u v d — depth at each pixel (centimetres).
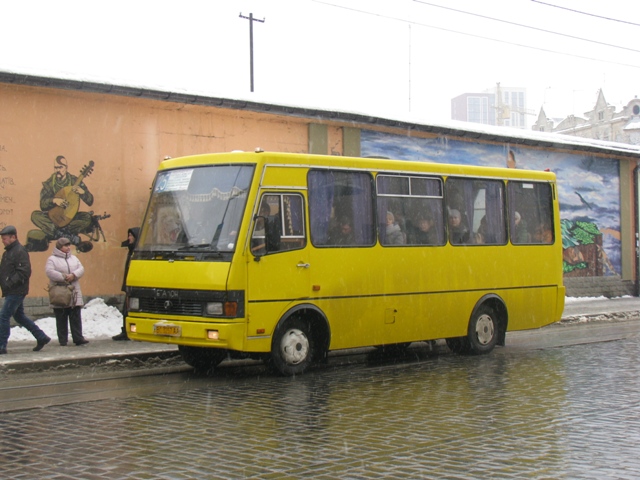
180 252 1201
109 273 1712
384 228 1353
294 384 1156
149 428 859
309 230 1244
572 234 2838
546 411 945
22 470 696
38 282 1616
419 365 1366
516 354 1506
